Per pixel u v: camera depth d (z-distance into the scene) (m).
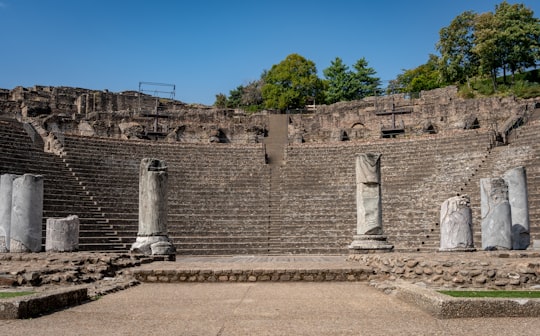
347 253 27.19
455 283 13.49
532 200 25.66
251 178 35.94
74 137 34.19
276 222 30.88
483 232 19.36
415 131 45.28
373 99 52.00
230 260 21.33
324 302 11.35
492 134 34.88
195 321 9.09
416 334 7.84
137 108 55.69
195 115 49.62
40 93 52.53
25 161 28.88
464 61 58.41
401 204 30.80
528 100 42.50
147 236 20.00
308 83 67.44
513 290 12.66
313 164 37.59
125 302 11.46
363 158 21.53
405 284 12.91
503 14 54.22
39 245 19.16
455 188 30.66
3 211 19.47
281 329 8.34
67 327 8.52
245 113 52.56
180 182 34.19
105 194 29.80
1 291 12.61
